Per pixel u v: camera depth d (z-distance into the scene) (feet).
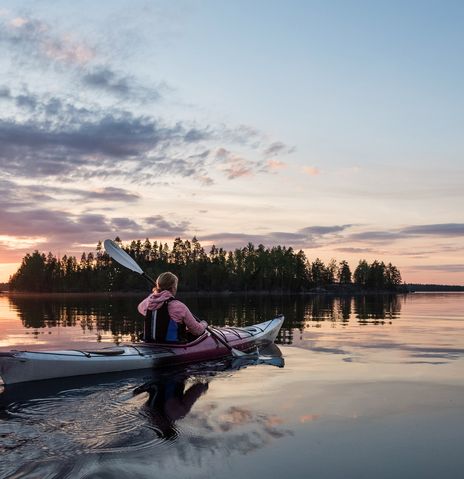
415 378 16.03
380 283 425.69
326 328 34.42
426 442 9.68
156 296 20.39
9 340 27.02
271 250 364.58
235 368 18.38
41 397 13.78
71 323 38.37
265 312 54.39
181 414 11.67
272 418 11.27
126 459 8.63
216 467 8.30
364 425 10.75
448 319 44.11
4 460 8.54
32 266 368.89
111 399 13.46
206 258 349.41
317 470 8.25
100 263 357.41
